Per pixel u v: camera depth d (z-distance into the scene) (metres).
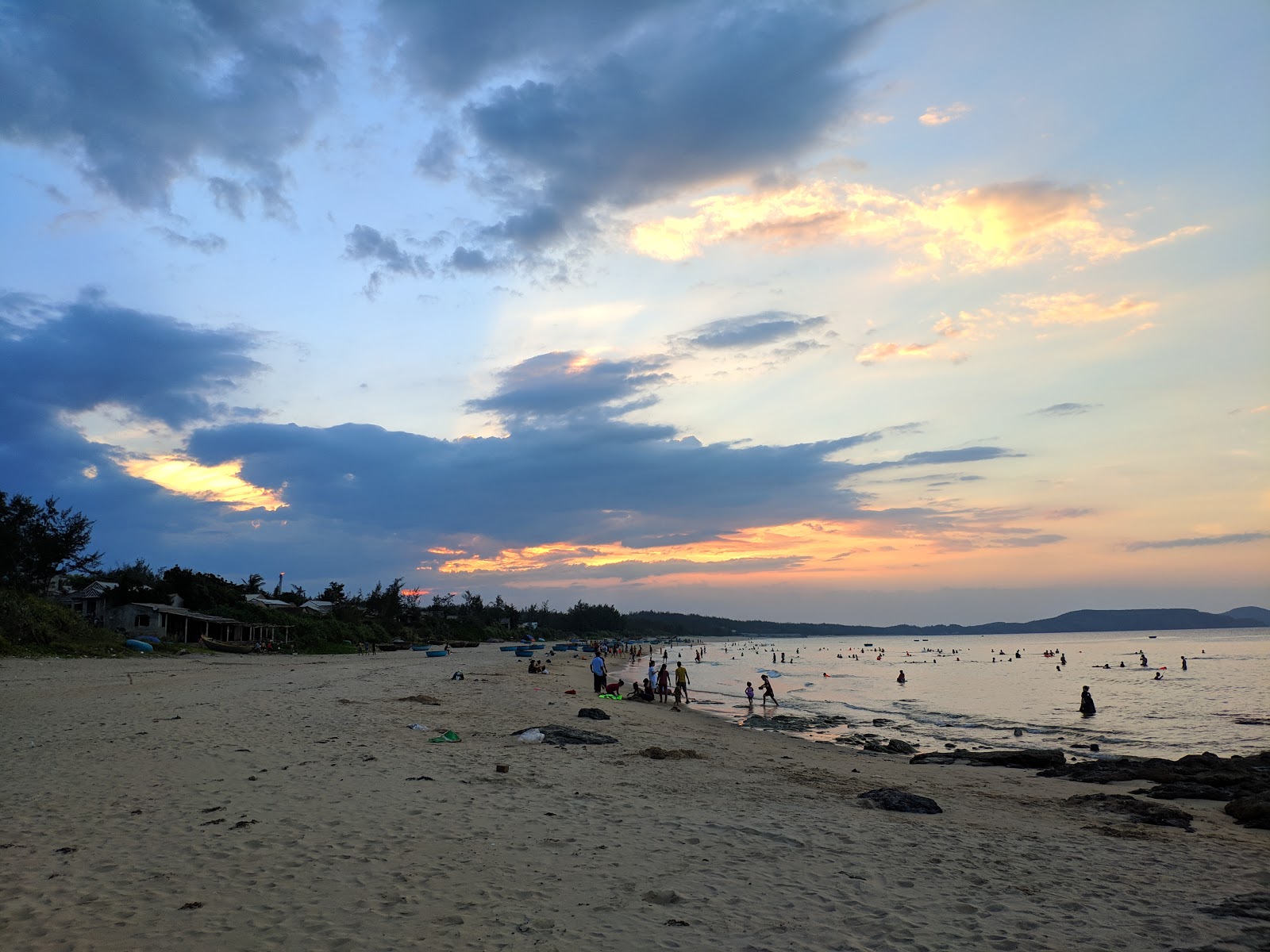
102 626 60.78
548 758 16.69
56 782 12.23
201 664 46.91
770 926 7.49
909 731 31.22
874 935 7.36
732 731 27.94
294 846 9.22
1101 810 14.00
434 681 38.06
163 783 12.29
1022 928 7.69
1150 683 60.44
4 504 58.69
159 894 7.52
